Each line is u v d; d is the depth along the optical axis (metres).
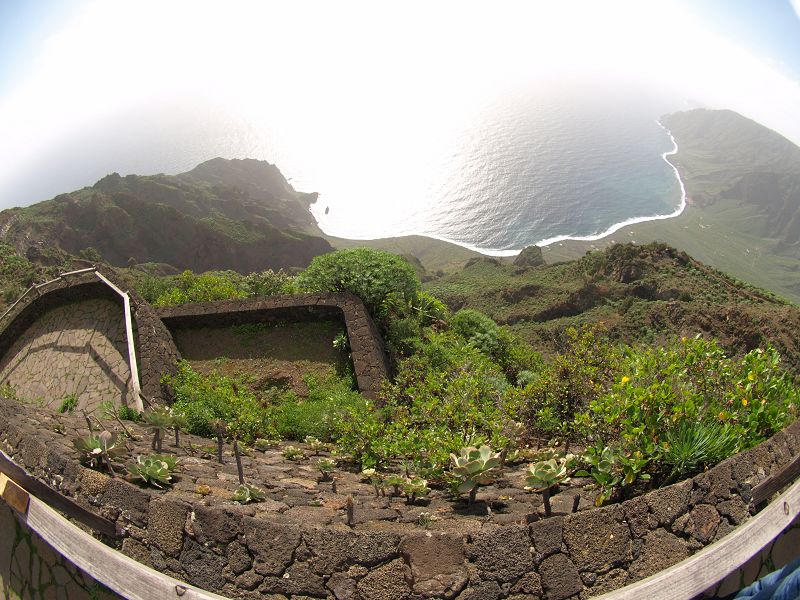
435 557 3.20
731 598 3.38
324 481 6.25
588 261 62.09
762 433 4.70
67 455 4.39
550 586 3.18
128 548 3.65
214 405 9.87
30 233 90.38
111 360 11.13
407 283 14.90
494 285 65.69
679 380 5.11
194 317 12.48
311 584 3.22
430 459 5.97
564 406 7.39
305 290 13.97
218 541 3.45
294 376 11.53
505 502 4.73
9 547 4.36
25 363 11.87
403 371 11.34
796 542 3.81
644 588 3.05
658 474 4.38
